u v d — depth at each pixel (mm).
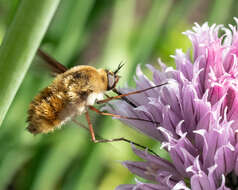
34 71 96
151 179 93
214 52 89
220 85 88
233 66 88
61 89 95
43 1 80
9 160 126
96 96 96
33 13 80
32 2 80
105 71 97
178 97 90
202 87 91
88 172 126
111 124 115
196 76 89
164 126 90
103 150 125
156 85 95
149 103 91
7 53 81
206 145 87
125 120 95
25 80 126
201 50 91
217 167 88
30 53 81
